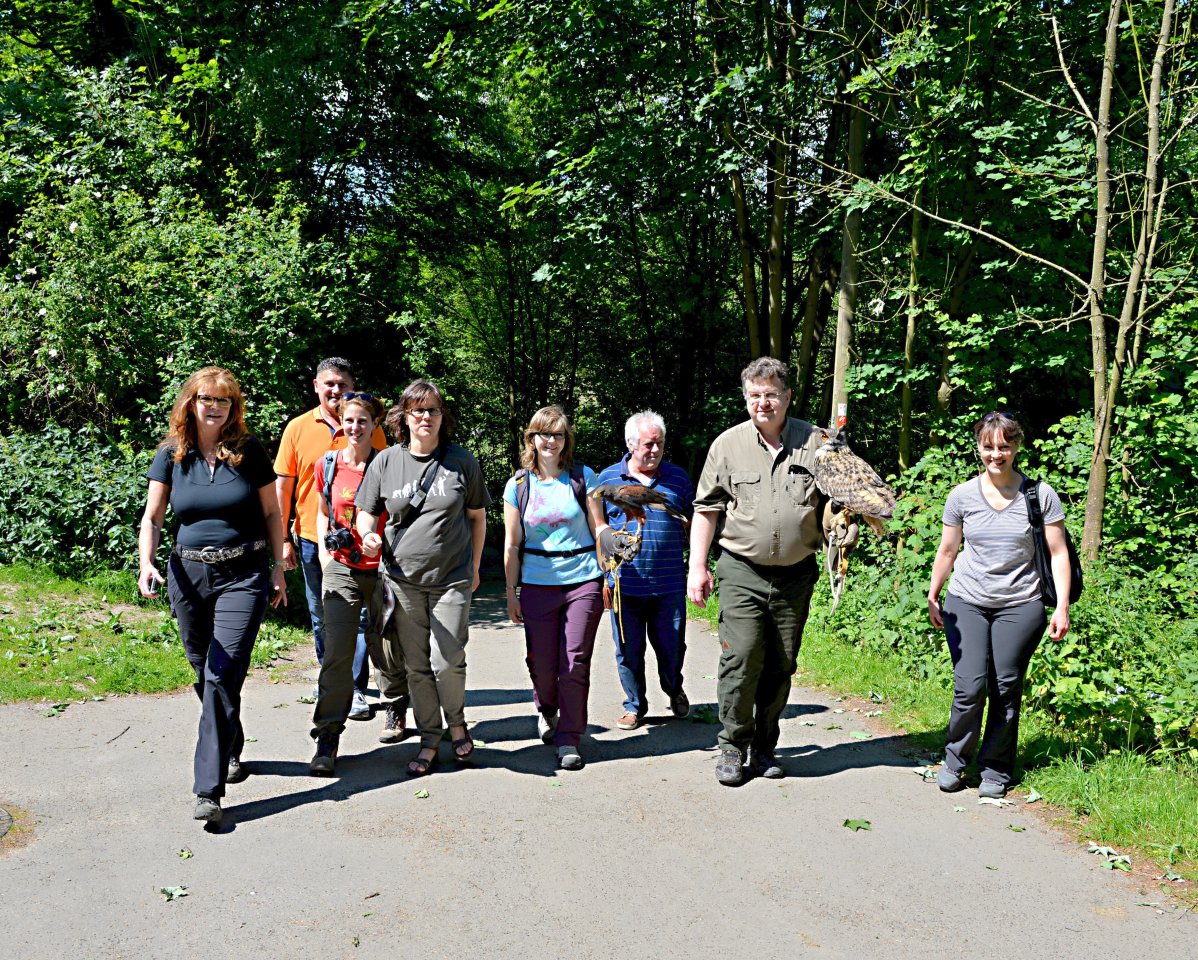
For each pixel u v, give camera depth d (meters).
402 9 12.90
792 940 3.18
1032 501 4.42
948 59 9.46
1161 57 7.73
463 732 4.87
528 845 3.90
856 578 8.20
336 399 5.83
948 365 10.89
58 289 9.30
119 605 7.91
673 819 4.20
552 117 16.33
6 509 8.68
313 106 12.64
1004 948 3.15
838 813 4.28
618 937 3.19
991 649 4.47
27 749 4.93
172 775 4.64
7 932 3.14
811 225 11.85
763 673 4.73
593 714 6.02
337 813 4.21
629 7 11.48
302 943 3.12
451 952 3.08
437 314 18.47
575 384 23.75
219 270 10.09
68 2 13.80
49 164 10.70
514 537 4.98
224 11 13.20
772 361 4.44
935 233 10.67
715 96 10.45
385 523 4.70
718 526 4.68
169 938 3.13
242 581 4.27
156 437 9.51
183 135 12.40
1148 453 8.55
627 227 13.57
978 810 4.33
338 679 4.73
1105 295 9.91
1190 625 5.98
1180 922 3.33
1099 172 8.00
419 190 16.06
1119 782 4.39
